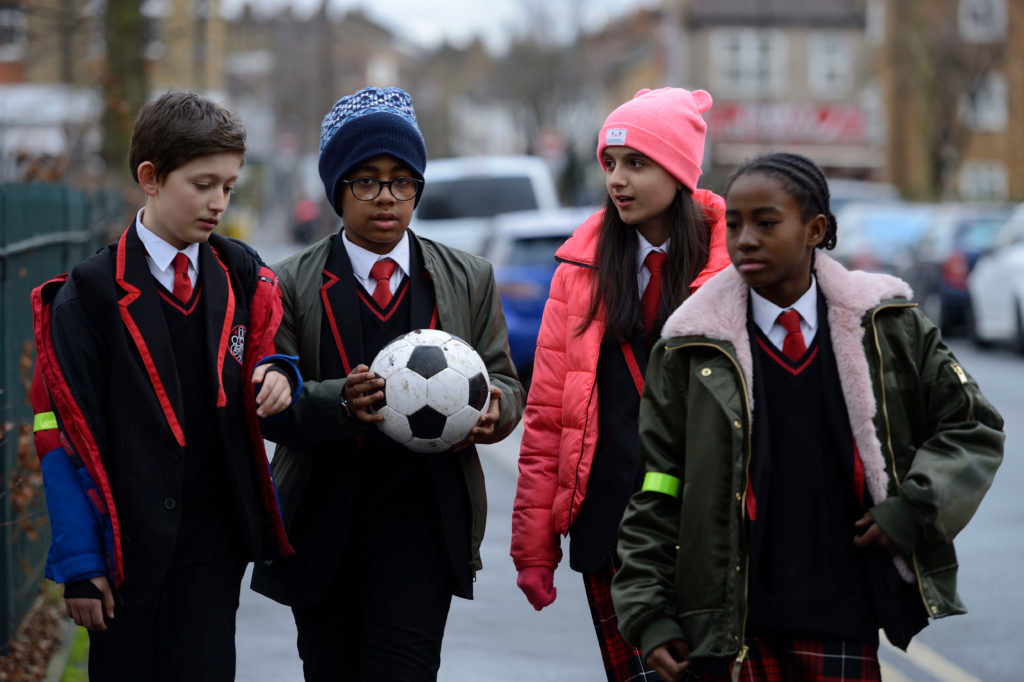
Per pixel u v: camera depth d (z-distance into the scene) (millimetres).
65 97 22297
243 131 4473
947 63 53375
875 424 4215
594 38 92250
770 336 4332
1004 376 21141
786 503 4246
